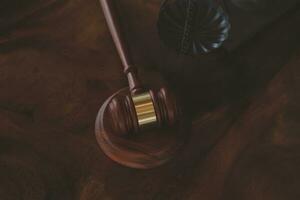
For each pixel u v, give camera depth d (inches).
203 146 25.5
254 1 27.1
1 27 28.2
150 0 29.3
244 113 26.2
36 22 28.5
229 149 25.4
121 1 29.3
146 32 28.5
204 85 26.9
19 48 27.8
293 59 27.6
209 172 24.9
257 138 25.6
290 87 26.8
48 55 27.7
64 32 28.4
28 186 24.4
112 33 27.5
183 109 26.2
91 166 25.0
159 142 25.1
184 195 24.5
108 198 24.4
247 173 24.8
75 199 24.3
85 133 25.7
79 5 29.1
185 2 26.4
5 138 25.5
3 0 28.8
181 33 26.7
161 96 24.4
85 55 27.8
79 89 26.9
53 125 25.9
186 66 27.4
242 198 24.3
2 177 24.5
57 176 24.7
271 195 24.3
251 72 27.2
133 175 24.9
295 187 24.5
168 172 25.0
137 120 24.0
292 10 28.7
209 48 26.8
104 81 27.1
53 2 29.0
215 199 24.3
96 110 26.3
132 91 25.4
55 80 27.1
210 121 26.0
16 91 26.7
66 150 25.3
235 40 27.7
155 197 24.5
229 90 26.8
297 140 25.5
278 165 24.9
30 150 25.2
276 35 28.3
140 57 27.7
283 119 26.0
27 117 26.0
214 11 26.5
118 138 25.1
